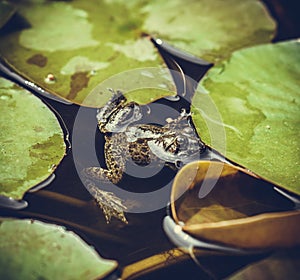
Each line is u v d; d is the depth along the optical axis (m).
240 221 1.52
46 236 1.52
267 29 1.64
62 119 1.58
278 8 1.67
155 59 1.61
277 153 1.56
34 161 1.54
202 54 1.62
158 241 1.54
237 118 1.57
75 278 1.51
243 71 1.60
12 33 1.62
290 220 1.53
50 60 1.60
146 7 1.64
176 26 1.63
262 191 1.55
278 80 1.60
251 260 1.53
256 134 1.57
